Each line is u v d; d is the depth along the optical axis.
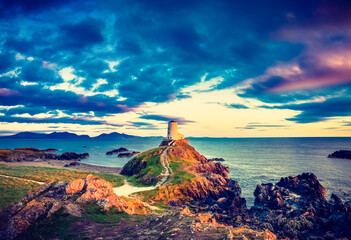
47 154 171.62
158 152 124.75
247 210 64.38
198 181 82.56
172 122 166.12
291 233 46.28
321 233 45.16
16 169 89.56
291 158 181.25
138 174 98.75
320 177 102.25
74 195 43.28
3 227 31.09
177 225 30.06
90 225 32.94
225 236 24.97
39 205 34.59
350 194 75.69
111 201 42.19
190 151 141.75
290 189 79.81
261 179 103.69
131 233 29.50
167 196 72.06
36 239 27.67
